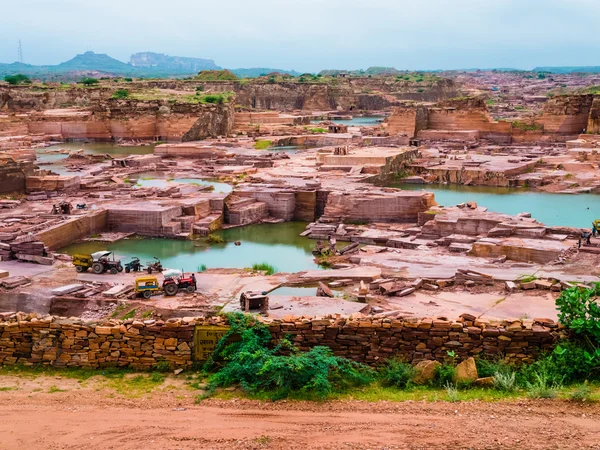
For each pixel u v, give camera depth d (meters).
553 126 134.12
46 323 23.03
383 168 89.81
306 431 17.16
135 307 32.94
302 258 51.66
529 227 50.84
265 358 20.67
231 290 35.94
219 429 17.48
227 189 74.50
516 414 17.72
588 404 18.14
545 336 21.44
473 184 91.94
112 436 17.23
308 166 94.06
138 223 60.19
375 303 33.53
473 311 31.52
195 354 22.33
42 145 129.75
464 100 140.12
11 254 43.56
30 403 19.69
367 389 20.38
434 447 15.88
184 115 137.12
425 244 52.34
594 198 80.31
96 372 22.47
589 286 31.48
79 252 53.53
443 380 20.50
